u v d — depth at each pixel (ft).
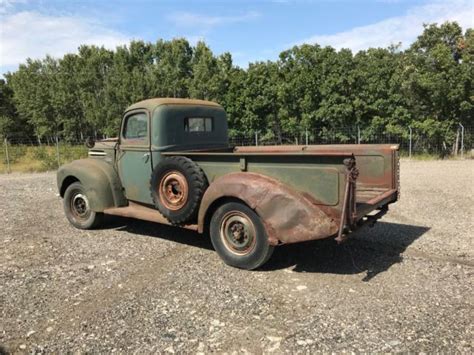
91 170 19.99
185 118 18.94
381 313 11.10
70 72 124.98
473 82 57.82
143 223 22.27
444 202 26.32
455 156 59.62
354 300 11.98
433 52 58.90
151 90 94.58
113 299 12.39
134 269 14.97
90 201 19.88
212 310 11.54
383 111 66.13
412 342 9.62
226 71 86.94
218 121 20.95
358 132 66.64
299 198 13.17
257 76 75.77
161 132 17.87
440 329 10.17
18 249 17.67
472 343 9.52
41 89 130.31
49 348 9.83
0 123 147.95
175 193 16.24
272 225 13.39
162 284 13.47
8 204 28.86
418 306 11.45
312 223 12.83
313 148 19.53
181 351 9.55
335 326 10.48
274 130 77.15
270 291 12.80
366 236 18.67
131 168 19.10
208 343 9.87
